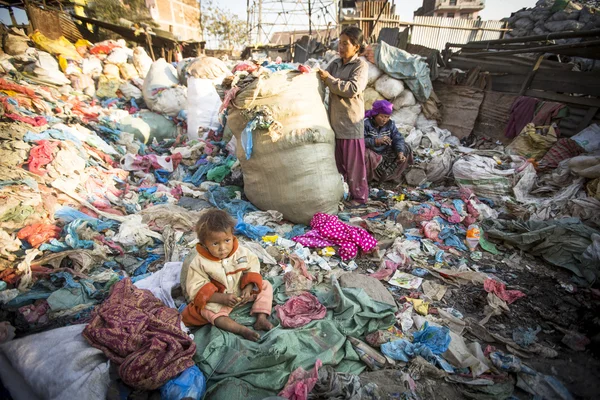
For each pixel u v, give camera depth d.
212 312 1.97
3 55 5.27
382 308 2.18
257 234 3.08
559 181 3.78
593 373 1.85
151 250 2.87
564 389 1.72
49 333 1.75
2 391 1.55
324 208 3.30
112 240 2.88
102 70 6.53
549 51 4.92
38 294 2.25
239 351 1.81
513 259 2.93
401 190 4.31
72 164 3.55
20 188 2.98
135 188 3.96
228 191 3.95
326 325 2.03
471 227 3.23
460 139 6.12
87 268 2.51
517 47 6.41
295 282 2.44
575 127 4.35
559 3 12.62
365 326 2.09
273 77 3.20
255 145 3.28
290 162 3.20
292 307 2.19
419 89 6.03
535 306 2.36
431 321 2.19
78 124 4.55
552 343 2.06
